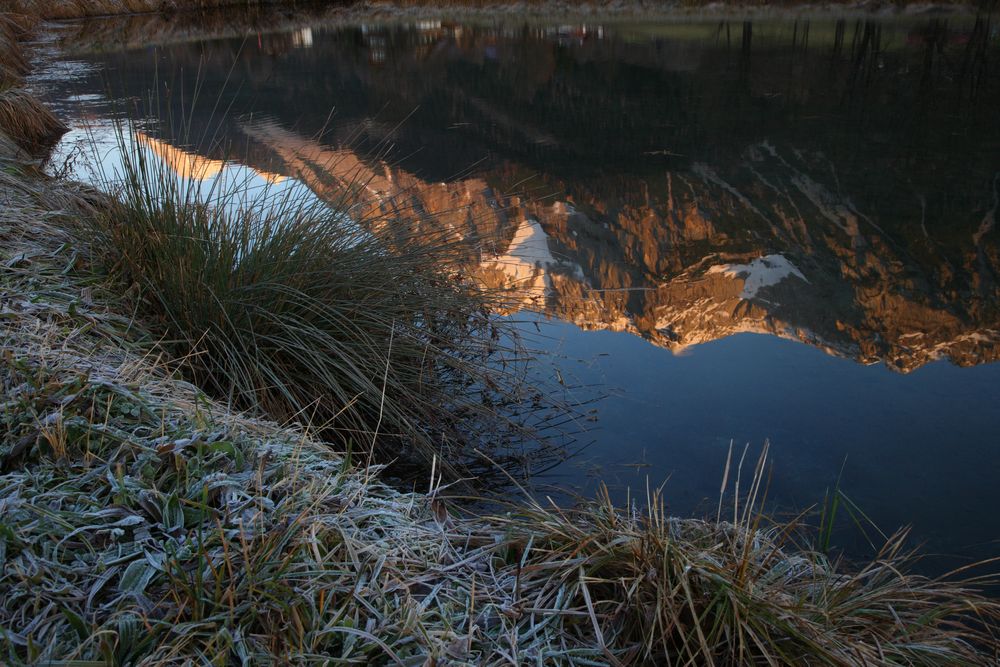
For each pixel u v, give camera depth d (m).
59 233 2.68
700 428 2.37
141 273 2.47
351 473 1.74
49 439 1.54
